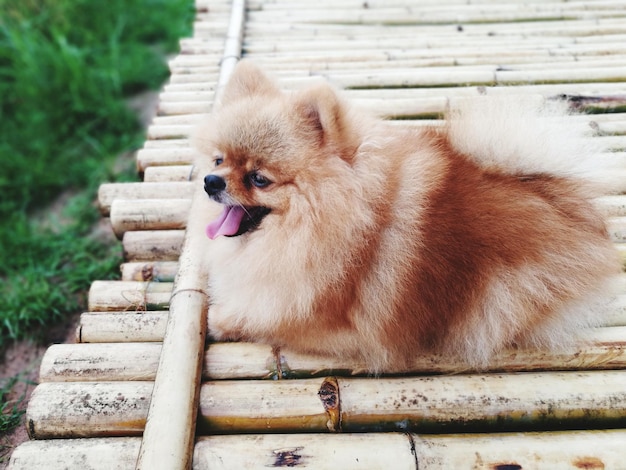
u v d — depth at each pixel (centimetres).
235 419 42
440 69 83
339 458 39
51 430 42
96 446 40
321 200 40
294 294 42
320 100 39
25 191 110
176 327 45
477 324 44
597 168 48
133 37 167
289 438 40
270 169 41
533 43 90
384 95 77
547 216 44
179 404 40
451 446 40
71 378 45
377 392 43
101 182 114
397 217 42
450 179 44
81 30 157
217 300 49
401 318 43
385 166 42
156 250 61
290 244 41
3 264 93
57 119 131
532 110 50
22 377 73
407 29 98
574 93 74
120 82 146
